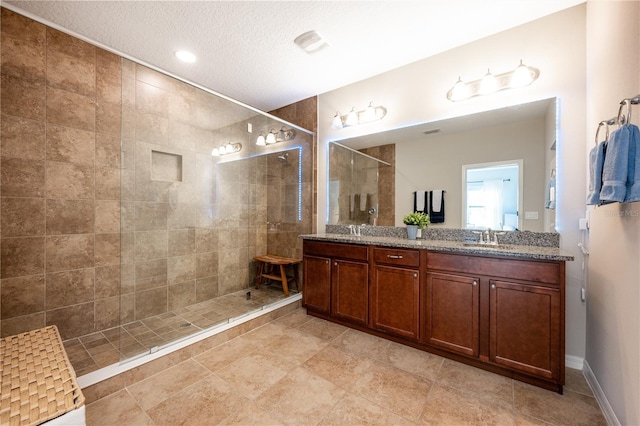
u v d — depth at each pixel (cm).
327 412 141
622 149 108
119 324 235
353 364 186
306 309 288
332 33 210
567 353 185
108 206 233
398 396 154
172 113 272
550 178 195
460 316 184
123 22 195
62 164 208
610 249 137
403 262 210
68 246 212
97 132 225
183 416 138
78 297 216
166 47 226
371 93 280
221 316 255
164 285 267
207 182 304
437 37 216
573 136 185
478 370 179
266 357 196
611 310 135
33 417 75
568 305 185
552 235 192
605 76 146
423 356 197
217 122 310
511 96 208
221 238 318
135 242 247
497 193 216
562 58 188
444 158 241
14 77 186
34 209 196
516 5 183
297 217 339
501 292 170
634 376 110
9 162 186
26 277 193
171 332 219
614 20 133
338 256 251
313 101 327
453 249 187
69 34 207
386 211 275
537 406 146
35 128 195
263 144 356
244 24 198
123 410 142
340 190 308
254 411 142
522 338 163
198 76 277
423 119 250
